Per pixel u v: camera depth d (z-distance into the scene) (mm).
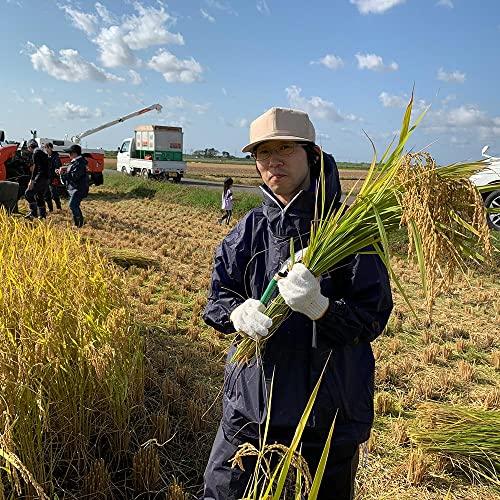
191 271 10273
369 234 2121
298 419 2207
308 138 2219
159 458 3746
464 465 3928
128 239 13422
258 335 2127
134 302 7512
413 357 6352
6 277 4188
